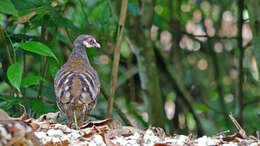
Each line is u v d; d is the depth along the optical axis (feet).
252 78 59.57
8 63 35.96
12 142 17.61
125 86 55.47
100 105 49.75
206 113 59.77
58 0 37.58
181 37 58.75
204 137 26.09
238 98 47.78
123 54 57.21
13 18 35.55
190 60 63.52
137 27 44.06
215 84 62.49
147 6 44.19
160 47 58.34
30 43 29.30
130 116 52.75
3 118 19.84
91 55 39.78
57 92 30.58
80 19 40.63
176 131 49.06
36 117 34.63
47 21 36.42
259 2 38.34
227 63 61.67
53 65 35.06
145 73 44.27
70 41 39.32
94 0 45.93
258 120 51.83
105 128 27.61
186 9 59.93
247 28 61.21
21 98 32.45
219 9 59.82
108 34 44.27
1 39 34.30
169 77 52.16
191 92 61.62
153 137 25.62
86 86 30.50
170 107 60.75
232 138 26.48
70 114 29.60
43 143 22.02
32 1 34.17
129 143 24.08
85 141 23.47
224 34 61.87
